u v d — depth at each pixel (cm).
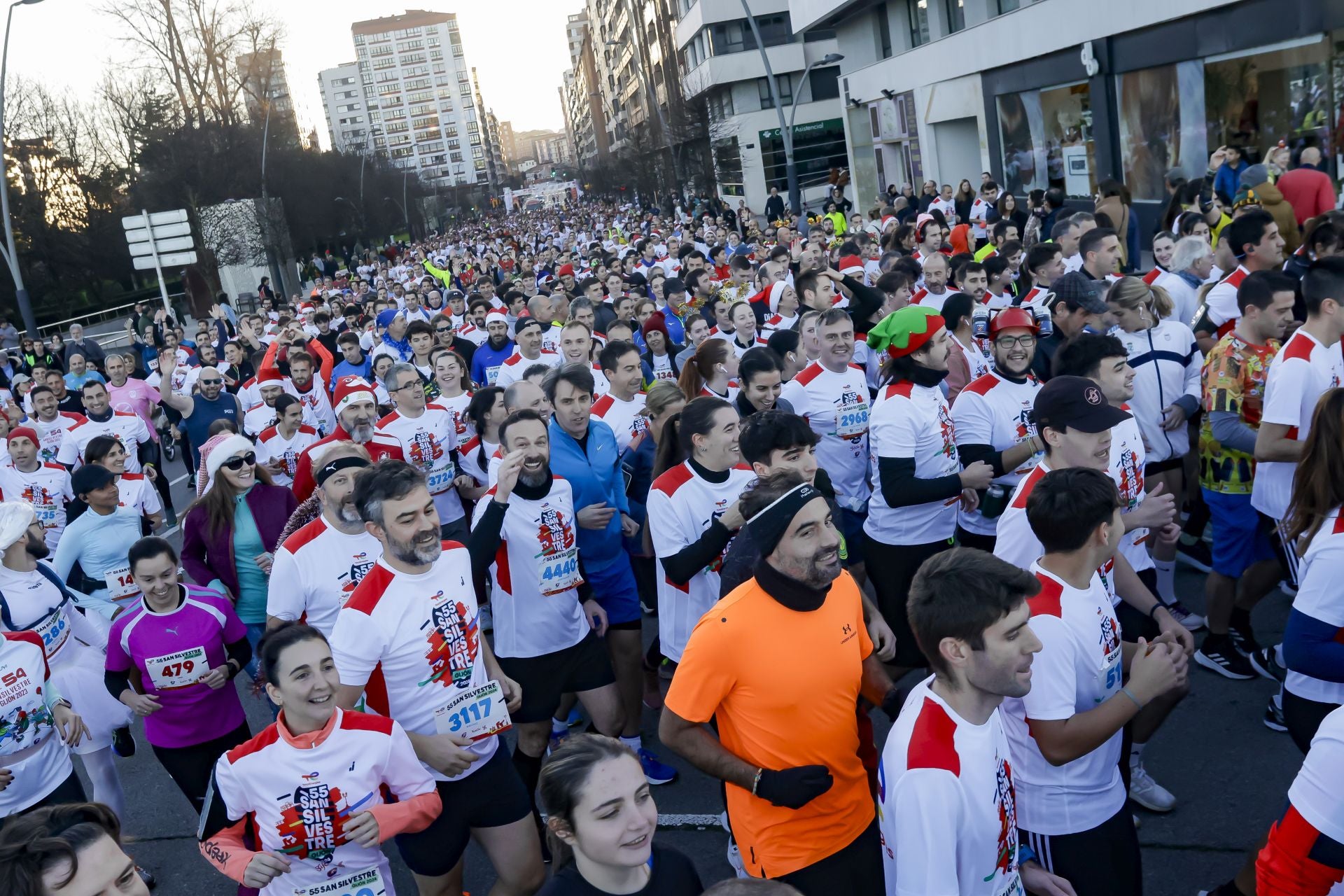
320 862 349
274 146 5522
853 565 615
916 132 3434
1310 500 345
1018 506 399
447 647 396
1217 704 527
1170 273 762
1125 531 402
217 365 1658
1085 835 320
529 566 480
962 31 2898
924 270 882
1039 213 1714
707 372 615
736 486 455
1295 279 502
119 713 557
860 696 340
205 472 726
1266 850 266
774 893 201
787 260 1197
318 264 5728
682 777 545
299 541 489
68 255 4691
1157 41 1981
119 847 283
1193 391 615
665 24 6862
